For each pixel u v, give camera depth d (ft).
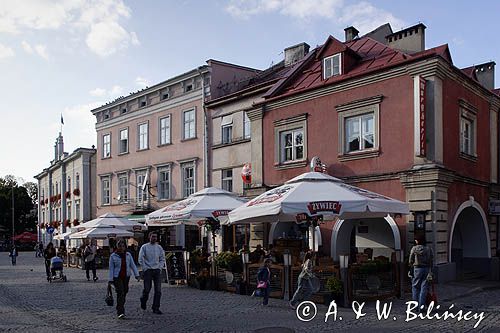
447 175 60.18
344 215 52.95
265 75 100.27
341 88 69.87
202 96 101.09
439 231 59.26
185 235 104.47
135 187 120.47
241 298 49.67
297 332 33.27
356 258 54.13
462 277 63.77
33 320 39.47
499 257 68.39
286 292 47.55
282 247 67.87
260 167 80.38
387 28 88.94
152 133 115.34
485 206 71.26
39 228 219.20
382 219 69.72
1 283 74.08
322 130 72.08
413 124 61.98
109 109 130.82
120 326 36.22
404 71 63.26
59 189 185.06
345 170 68.95
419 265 40.50
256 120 81.71
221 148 96.02
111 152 129.59
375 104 65.92
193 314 40.75
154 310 41.32
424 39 74.28
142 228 102.32
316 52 83.87
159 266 42.06
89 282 72.79
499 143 77.66
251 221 57.16
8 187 296.92
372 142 66.74
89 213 155.63
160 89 112.06
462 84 67.62
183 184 105.81
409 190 61.26
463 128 68.64
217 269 56.70
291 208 43.42
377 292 45.32
